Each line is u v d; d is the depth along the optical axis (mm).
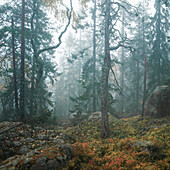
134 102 25781
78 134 12125
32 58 18000
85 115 20281
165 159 5219
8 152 6094
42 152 5262
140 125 12141
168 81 15086
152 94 15383
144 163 5074
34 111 14008
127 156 5707
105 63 11555
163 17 19344
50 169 4633
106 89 11188
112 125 13266
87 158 5934
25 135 7941
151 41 20094
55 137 8227
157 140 6898
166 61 18672
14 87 14859
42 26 20062
